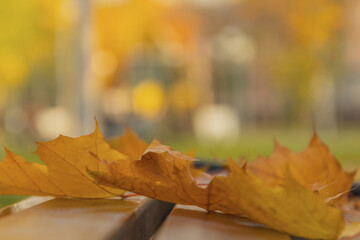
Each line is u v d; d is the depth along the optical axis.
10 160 0.54
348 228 0.55
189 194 0.49
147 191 0.51
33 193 0.55
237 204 0.46
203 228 0.44
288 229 0.44
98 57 10.41
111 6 10.36
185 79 14.24
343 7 13.03
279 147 0.71
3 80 9.81
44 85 11.38
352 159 5.65
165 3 11.83
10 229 0.40
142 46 11.79
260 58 16.33
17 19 8.85
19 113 11.93
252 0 14.66
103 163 0.49
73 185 0.55
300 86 15.22
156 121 12.84
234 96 17.67
